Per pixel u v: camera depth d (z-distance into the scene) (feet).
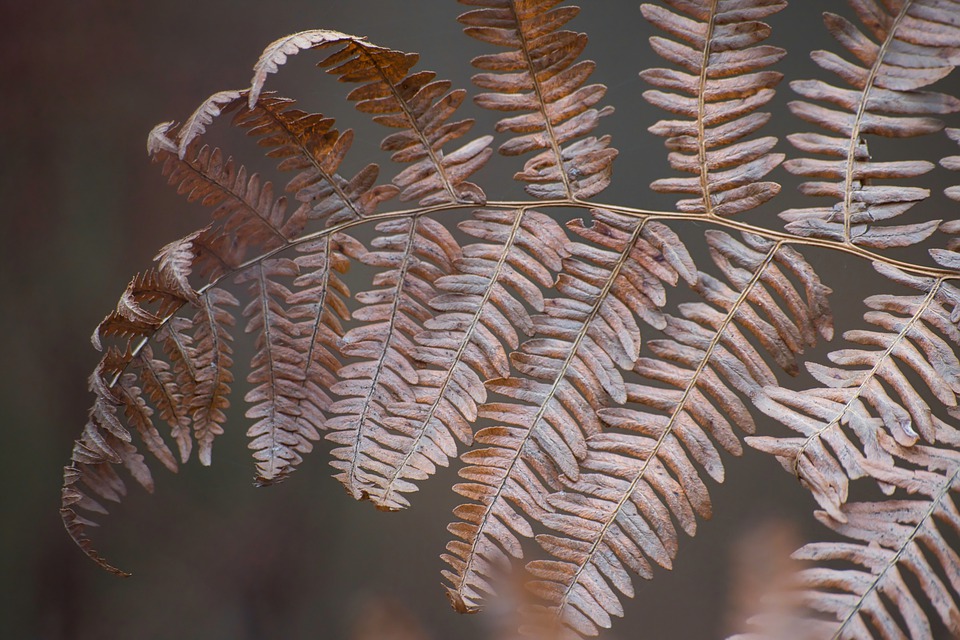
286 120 1.41
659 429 1.39
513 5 1.39
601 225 1.41
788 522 1.97
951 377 1.37
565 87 1.40
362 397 1.42
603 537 1.39
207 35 2.27
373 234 1.75
